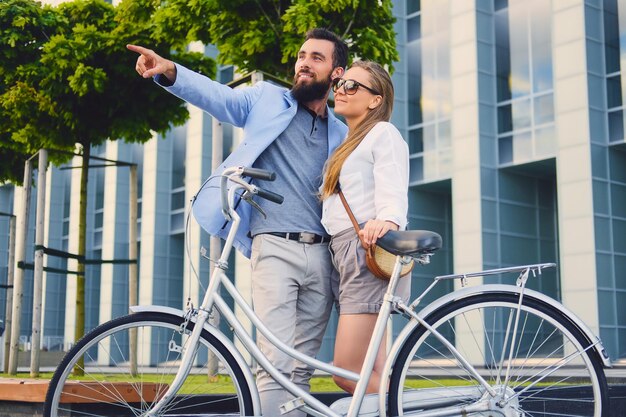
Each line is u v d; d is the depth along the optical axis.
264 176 2.81
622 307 15.03
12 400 3.95
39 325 6.58
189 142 21.95
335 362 3.10
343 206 3.11
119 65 7.00
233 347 2.86
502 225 16.81
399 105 18.34
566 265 15.28
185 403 3.13
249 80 6.17
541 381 3.11
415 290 18.12
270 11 6.46
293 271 3.18
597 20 15.51
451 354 2.86
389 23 6.61
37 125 7.33
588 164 15.05
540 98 16.23
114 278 23.73
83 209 7.20
